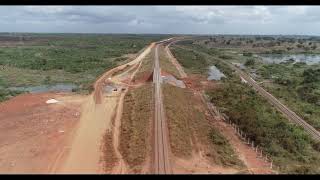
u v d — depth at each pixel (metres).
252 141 55.09
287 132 59.44
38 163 45.91
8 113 69.94
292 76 124.75
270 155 50.34
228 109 72.56
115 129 58.97
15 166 45.06
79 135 56.31
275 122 64.38
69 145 52.06
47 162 46.16
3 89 91.62
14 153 49.50
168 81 98.25
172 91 84.50
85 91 88.94
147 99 74.56
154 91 81.81
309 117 71.19
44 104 76.12
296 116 72.00
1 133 58.09
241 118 64.25
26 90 91.94
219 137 55.69
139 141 51.41
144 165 43.97
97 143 52.72
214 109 74.06
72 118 65.56
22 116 67.50
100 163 45.50
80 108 72.75
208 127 60.88
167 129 55.81
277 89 98.94
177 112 66.38
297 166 46.66
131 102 75.62
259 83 110.44
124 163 45.28
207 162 46.00
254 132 56.81
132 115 65.44
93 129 59.19
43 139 54.69
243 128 59.97
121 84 98.31
